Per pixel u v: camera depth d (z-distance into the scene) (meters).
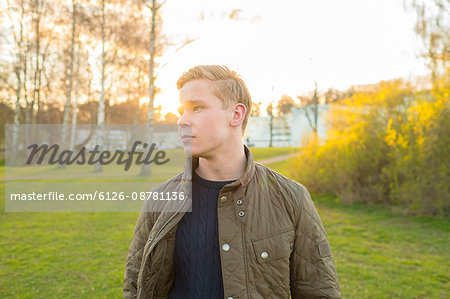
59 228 6.05
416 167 6.79
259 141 31.11
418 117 7.06
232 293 0.90
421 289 3.51
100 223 6.39
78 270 4.10
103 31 13.61
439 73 7.07
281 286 0.94
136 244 1.10
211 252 0.97
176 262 1.01
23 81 18.92
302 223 0.99
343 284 3.65
